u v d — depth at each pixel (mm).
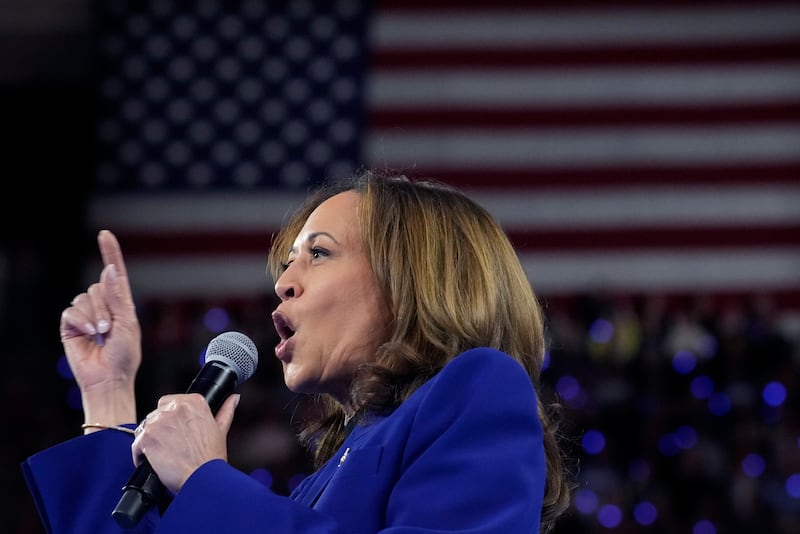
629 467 32562
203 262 38938
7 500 32938
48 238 46438
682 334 35250
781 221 38406
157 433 5895
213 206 39312
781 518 31781
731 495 32312
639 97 39344
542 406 6883
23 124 46938
